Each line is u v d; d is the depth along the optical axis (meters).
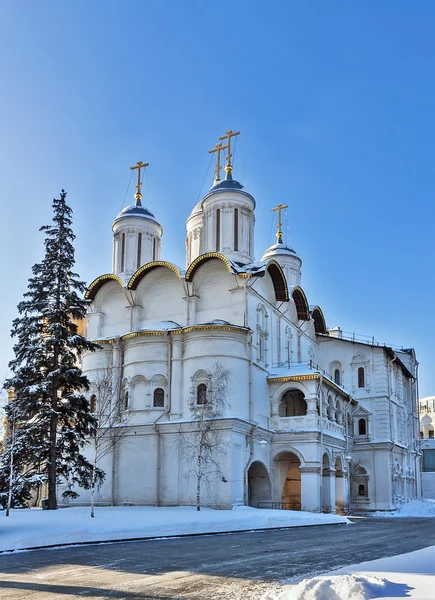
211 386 38.97
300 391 46.78
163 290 45.88
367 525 34.97
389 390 57.62
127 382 41.75
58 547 19.34
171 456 38.91
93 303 47.78
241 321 42.09
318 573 13.66
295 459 45.62
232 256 47.59
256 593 11.27
